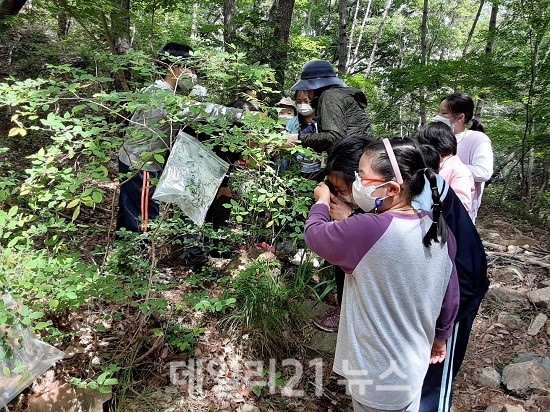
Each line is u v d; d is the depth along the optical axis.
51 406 2.16
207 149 2.38
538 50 7.70
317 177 3.22
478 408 2.63
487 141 3.19
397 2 20.03
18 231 2.60
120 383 2.42
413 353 1.56
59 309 2.32
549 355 3.06
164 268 3.38
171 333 2.72
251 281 2.99
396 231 1.50
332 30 19.78
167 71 2.62
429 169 1.61
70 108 5.24
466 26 20.05
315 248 1.62
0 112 5.56
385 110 10.27
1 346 1.96
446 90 9.34
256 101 2.78
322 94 3.02
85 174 2.15
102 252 3.00
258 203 2.95
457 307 1.70
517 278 4.12
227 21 8.03
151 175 3.15
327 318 3.01
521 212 7.39
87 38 6.87
